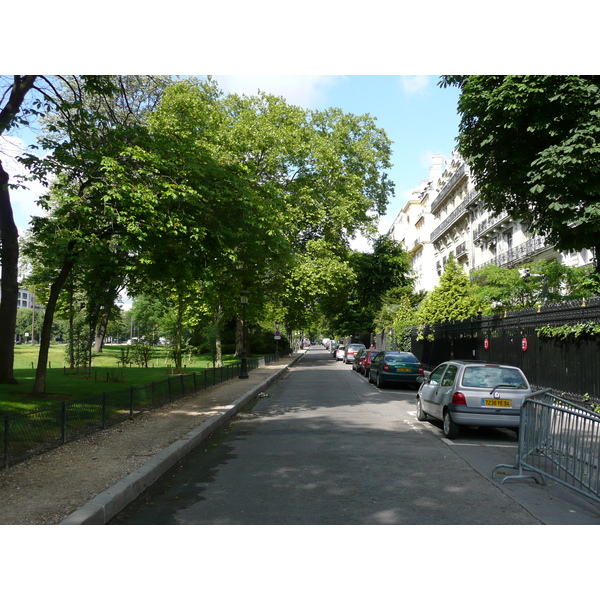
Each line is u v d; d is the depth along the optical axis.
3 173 14.94
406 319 39.62
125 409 11.48
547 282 19.70
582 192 11.80
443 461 8.10
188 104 27.03
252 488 6.52
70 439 8.88
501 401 9.87
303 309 46.28
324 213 35.03
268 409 14.83
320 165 34.59
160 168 12.18
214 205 13.59
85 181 12.85
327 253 35.28
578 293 16.44
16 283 16.61
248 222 13.77
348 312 55.81
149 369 29.61
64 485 6.09
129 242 12.18
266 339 59.28
